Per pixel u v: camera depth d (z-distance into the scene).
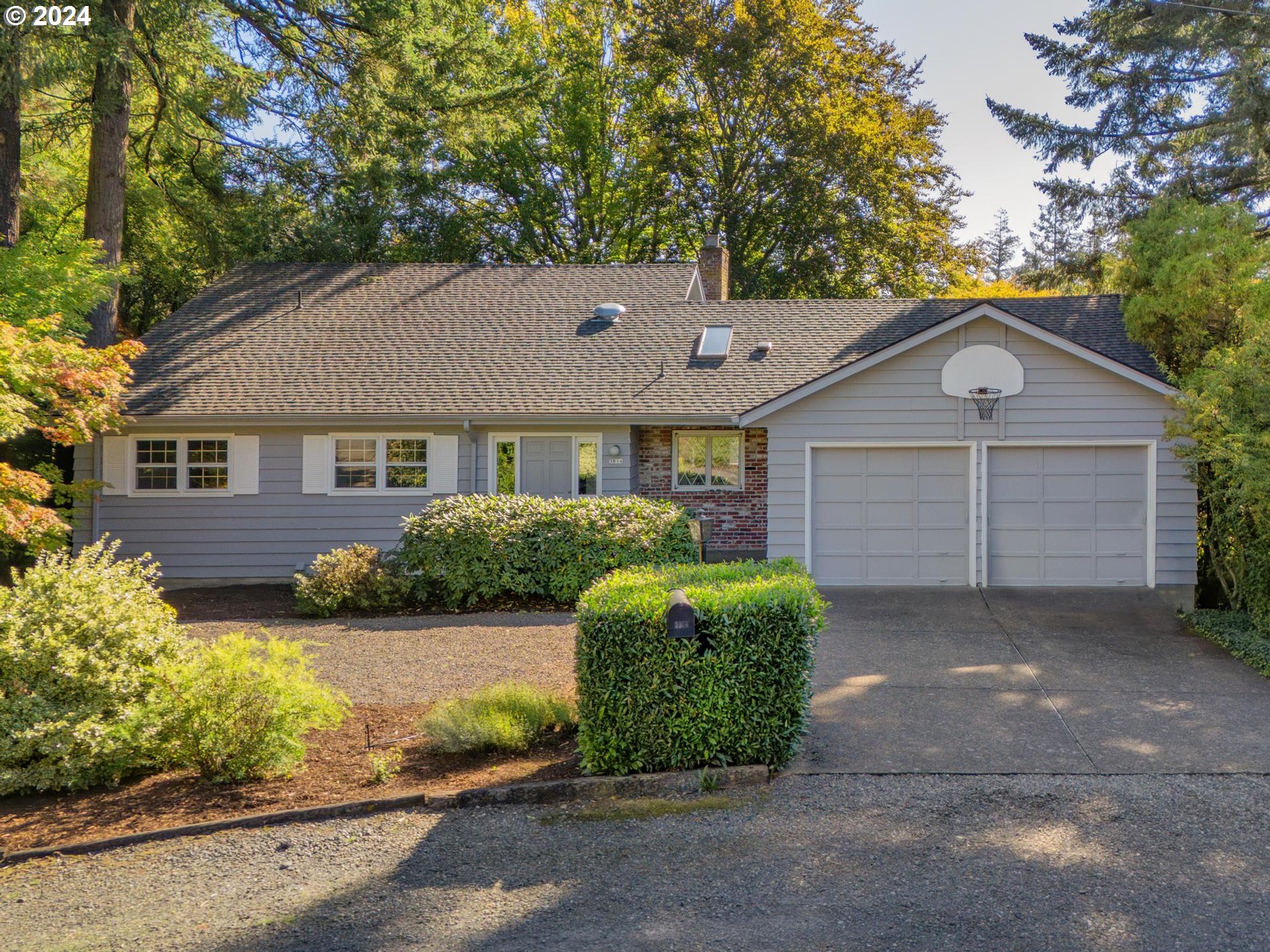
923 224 35.03
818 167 33.22
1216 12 23.03
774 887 5.45
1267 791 6.88
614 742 7.19
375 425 17.45
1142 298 15.57
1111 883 5.44
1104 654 11.06
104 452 17.48
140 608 8.16
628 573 9.01
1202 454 12.34
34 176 21.66
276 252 27.73
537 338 19.45
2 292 15.12
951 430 14.91
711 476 18.64
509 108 23.11
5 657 7.40
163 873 5.91
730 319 20.16
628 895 5.39
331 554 14.95
